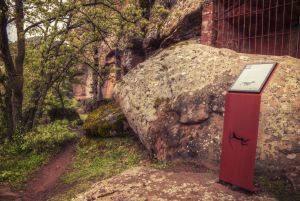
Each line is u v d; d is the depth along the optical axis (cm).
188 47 708
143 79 701
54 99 1359
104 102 1373
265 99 479
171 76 651
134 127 670
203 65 623
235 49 854
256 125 374
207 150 509
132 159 649
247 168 382
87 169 675
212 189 407
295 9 779
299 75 502
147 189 436
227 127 412
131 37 1319
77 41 1148
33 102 1080
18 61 1046
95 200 439
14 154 902
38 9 970
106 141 780
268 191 390
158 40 1112
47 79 1077
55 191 612
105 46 1627
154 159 593
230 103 409
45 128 929
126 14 1098
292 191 382
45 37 1027
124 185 462
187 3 961
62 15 984
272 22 852
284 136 431
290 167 405
